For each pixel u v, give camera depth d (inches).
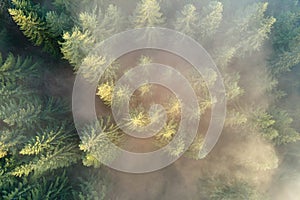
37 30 443.2
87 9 438.9
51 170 461.1
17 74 449.7
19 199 420.5
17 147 436.1
